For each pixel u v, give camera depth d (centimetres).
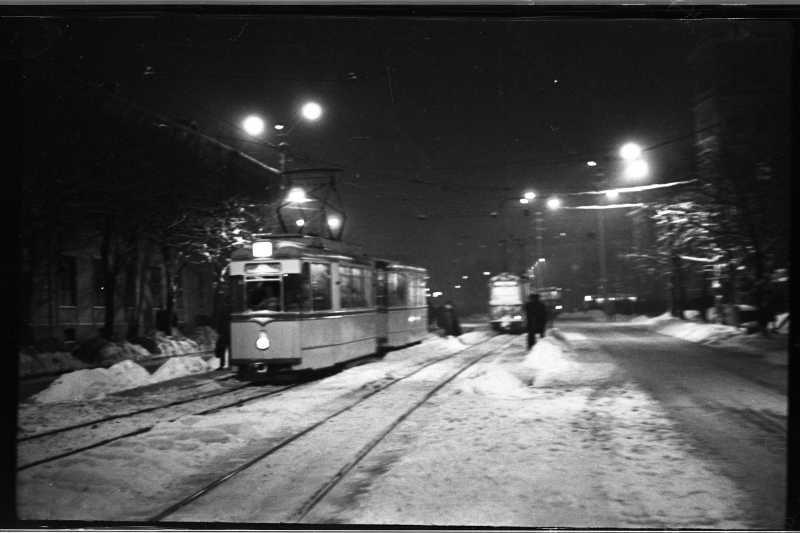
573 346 2788
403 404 1309
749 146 2373
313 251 1836
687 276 4047
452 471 776
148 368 2481
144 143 2361
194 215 2688
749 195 2338
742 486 697
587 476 741
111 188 2273
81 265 2984
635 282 6091
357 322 2100
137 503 694
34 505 679
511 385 1509
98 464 834
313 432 1048
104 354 2516
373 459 854
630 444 897
